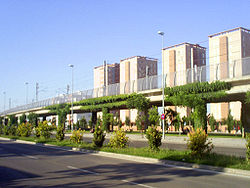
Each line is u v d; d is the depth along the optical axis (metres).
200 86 31.56
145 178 9.74
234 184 8.72
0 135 46.09
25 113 82.06
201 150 13.50
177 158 13.38
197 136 13.45
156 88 37.88
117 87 45.75
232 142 26.23
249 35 68.12
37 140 30.14
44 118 84.38
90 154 17.81
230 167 10.95
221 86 29.91
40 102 73.31
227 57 67.88
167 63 79.75
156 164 13.07
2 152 19.98
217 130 63.22
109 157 16.08
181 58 76.75
